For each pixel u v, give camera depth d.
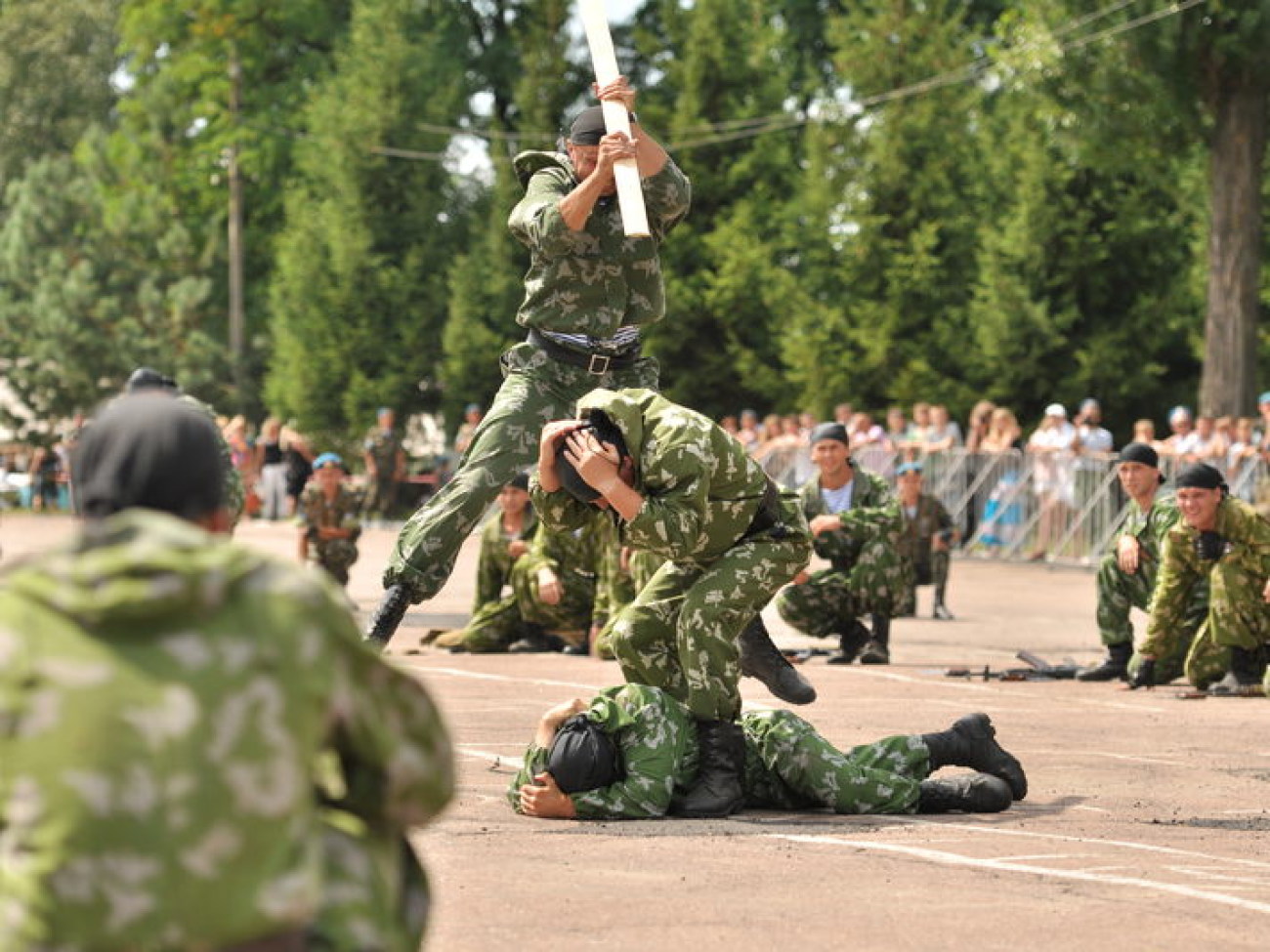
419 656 15.66
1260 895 6.46
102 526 3.45
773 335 46.19
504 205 49.53
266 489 42.72
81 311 55.47
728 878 6.57
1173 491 14.19
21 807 3.30
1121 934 5.80
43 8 75.81
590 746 7.70
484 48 58.25
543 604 15.79
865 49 42.66
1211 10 29.67
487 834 7.38
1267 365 45.44
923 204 42.38
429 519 9.41
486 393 49.75
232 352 55.19
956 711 12.03
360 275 50.88
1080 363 41.25
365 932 3.63
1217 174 30.91
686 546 7.76
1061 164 40.56
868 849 7.17
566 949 5.50
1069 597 24.06
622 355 9.70
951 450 31.67
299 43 59.19
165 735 3.33
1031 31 30.95
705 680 7.92
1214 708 12.55
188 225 58.81
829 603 15.61
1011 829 7.73
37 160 74.25
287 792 3.41
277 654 3.44
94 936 3.29
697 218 47.03
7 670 3.33
